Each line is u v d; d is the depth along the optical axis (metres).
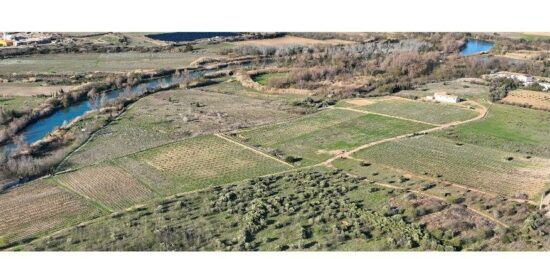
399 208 97.75
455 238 87.94
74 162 120.25
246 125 146.12
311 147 130.50
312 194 104.06
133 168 117.31
